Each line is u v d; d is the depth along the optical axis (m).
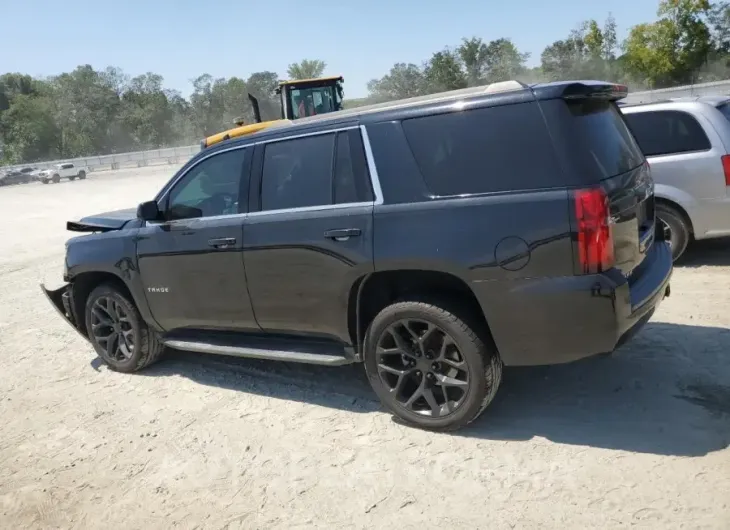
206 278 4.66
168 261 4.86
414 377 3.97
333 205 4.00
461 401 3.75
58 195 31.34
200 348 4.89
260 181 4.37
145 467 3.99
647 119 6.76
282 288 4.26
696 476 3.21
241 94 89.62
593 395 4.16
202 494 3.62
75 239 5.67
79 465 4.12
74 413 4.89
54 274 10.95
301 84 14.17
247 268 4.39
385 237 3.74
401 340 3.92
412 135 3.75
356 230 3.84
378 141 3.85
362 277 3.89
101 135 94.94
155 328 5.26
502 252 3.42
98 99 94.94
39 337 7.07
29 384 5.63
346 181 3.96
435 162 3.66
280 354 4.39
